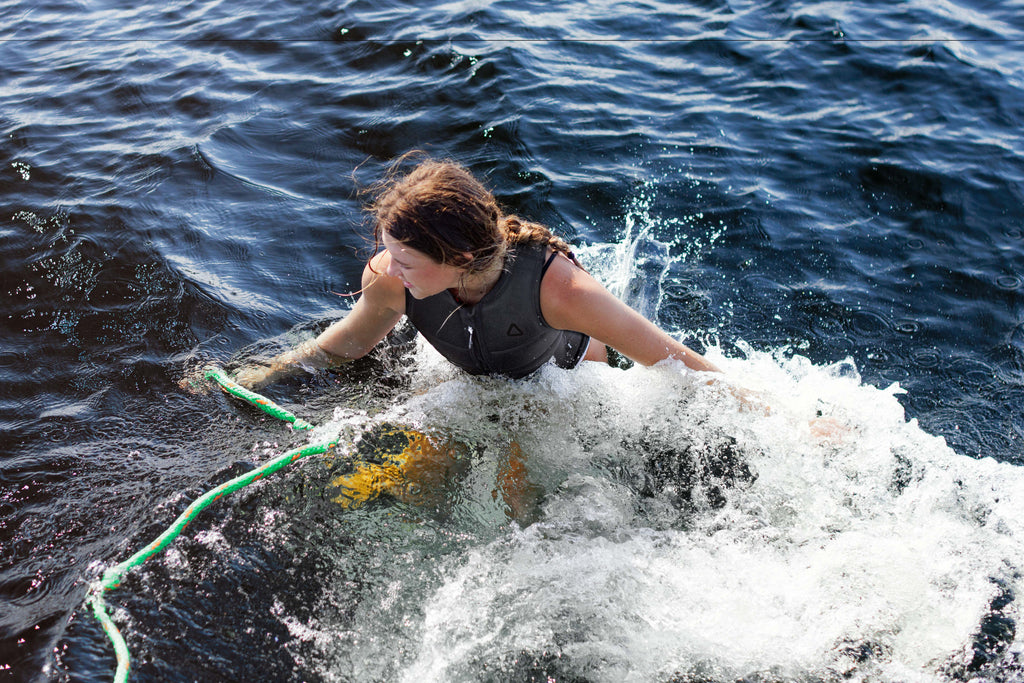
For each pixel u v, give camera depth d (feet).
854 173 12.11
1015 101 13.82
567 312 7.03
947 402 8.38
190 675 5.45
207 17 16.69
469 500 6.88
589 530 6.73
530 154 12.28
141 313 8.98
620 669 5.72
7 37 15.99
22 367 8.24
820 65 14.97
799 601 6.17
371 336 8.07
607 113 13.42
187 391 7.98
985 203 11.46
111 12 17.17
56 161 11.75
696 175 12.03
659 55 15.33
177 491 6.81
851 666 5.73
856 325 9.41
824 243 10.74
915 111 13.64
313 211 10.98
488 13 16.49
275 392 8.02
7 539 6.39
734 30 16.22
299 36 15.70
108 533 6.43
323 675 5.56
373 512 6.70
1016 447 7.79
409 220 6.08
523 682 5.62
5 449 7.25
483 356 7.54
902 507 6.91
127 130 12.69
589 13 16.83
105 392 7.97
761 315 9.55
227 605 5.90
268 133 12.67
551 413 7.77
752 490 7.10
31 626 5.72
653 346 7.42
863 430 7.70
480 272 6.59
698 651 5.84
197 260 9.87
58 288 9.28
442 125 12.90
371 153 12.31
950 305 9.71
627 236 10.78
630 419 7.73
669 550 6.58
